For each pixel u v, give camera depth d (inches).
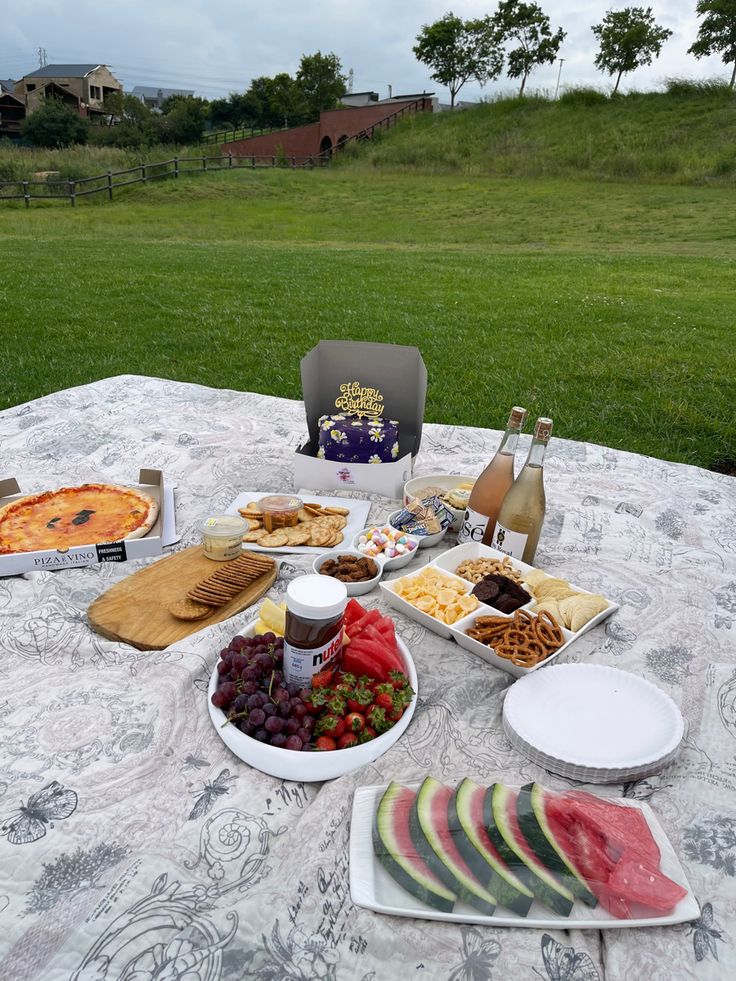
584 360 323.3
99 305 436.8
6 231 871.1
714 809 71.1
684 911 58.4
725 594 113.1
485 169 1457.9
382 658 78.5
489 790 66.2
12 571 106.7
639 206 1038.4
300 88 3179.1
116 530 117.2
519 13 2348.7
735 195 1075.9
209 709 77.1
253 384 287.0
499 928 56.9
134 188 1301.7
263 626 87.9
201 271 574.2
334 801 66.2
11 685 83.4
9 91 4197.8
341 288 511.2
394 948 55.2
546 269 602.9
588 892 57.9
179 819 66.3
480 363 319.6
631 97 1729.8
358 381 141.8
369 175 1491.1
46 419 184.9
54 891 59.4
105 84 3644.2
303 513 124.6
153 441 171.5
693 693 87.8
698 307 449.1
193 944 55.5
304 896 58.6
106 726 76.0
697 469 167.8
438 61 2458.2
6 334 361.4
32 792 68.2
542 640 89.5
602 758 74.0
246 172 1488.7
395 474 133.0
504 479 111.3
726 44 2066.9
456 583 101.2
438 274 575.5
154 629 93.8
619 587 110.7
